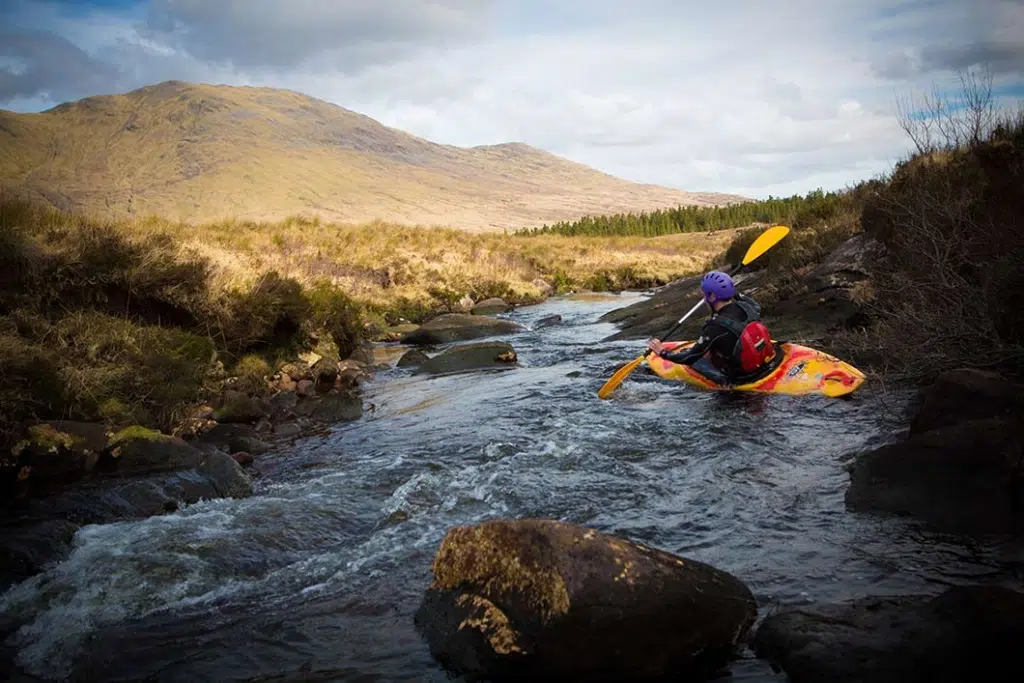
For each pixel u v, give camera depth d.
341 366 10.59
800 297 10.01
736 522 4.24
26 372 6.35
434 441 6.73
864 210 10.17
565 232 83.31
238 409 7.83
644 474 5.27
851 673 2.46
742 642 2.97
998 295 5.93
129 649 3.34
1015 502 3.71
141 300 8.95
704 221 81.25
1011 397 4.30
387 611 3.58
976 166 7.76
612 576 2.83
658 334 12.49
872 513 4.12
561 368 10.25
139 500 5.14
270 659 3.19
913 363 6.44
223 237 19.39
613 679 2.77
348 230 26.62
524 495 5.01
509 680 2.85
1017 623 2.49
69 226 9.78
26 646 3.41
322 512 4.93
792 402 6.86
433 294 20.44
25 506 5.02
